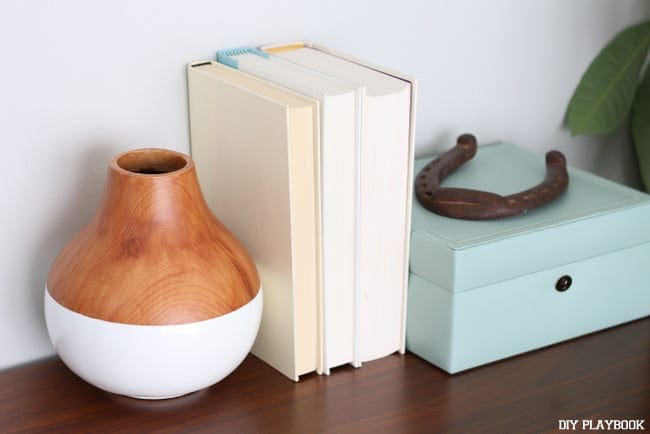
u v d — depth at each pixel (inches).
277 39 43.6
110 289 34.6
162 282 34.7
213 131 40.5
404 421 37.8
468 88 51.0
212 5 41.1
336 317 40.0
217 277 35.6
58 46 38.1
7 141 38.2
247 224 40.0
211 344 35.4
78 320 34.9
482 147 51.2
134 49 39.8
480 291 39.9
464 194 42.1
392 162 39.3
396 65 47.9
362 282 40.3
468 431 37.2
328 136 37.0
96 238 35.7
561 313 42.9
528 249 40.5
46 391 39.0
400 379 40.5
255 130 37.8
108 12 38.8
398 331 42.1
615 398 39.6
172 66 41.0
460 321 39.8
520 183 46.5
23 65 37.6
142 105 40.8
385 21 46.6
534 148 55.2
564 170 45.9
